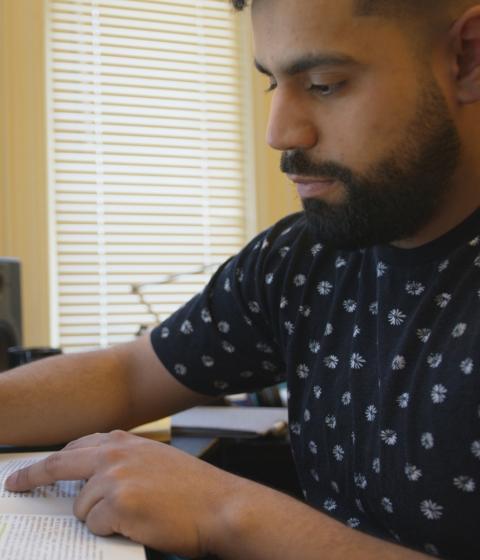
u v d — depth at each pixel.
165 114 2.38
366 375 0.76
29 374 0.94
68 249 2.24
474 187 0.72
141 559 0.52
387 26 0.65
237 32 2.48
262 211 2.44
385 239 0.72
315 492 0.82
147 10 2.36
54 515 0.61
